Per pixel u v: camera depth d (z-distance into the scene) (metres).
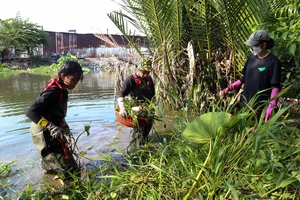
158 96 5.70
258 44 3.24
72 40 34.53
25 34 31.92
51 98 3.11
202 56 5.91
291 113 4.41
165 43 5.49
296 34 3.62
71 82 3.16
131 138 4.62
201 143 2.39
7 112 6.59
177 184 2.47
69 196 2.70
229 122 2.22
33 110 3.08
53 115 3.24
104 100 7.98
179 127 3.06
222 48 5.80
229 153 2.33
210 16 5.38
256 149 2.07
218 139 2.26
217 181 2.16
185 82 5.72
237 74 5.55
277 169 2.14
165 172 2.46
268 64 3.29
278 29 3.90
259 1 4.82
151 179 2.56
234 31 5.24
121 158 3.76
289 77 4.79
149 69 4.24
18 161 3.80
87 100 8.02
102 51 28.97
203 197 2.31
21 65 29.77
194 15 5.66
